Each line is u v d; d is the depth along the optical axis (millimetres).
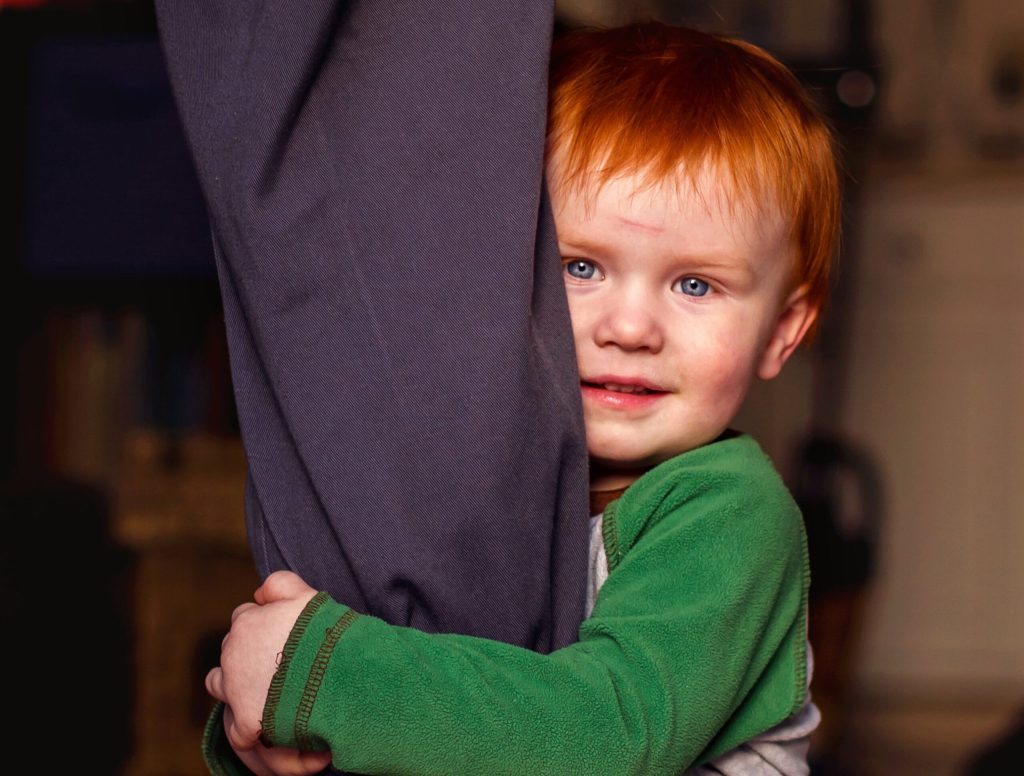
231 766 753
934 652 3539
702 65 837
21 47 1953
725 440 831
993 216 3543
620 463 818
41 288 2318
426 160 716
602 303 783
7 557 2209
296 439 702
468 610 697
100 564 2219
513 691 674
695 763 782
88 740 2127
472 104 722
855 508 3510
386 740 661
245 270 705
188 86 709
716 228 784
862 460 3553
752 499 781
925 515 3561
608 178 774
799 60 3242
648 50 853
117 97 1937
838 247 1154
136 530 2174
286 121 704
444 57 727
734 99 816
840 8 3244
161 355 2359
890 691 3521
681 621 726
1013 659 3521
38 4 1986
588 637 732
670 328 788
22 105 1938
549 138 799
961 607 3545
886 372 3576
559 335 746
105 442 2336
